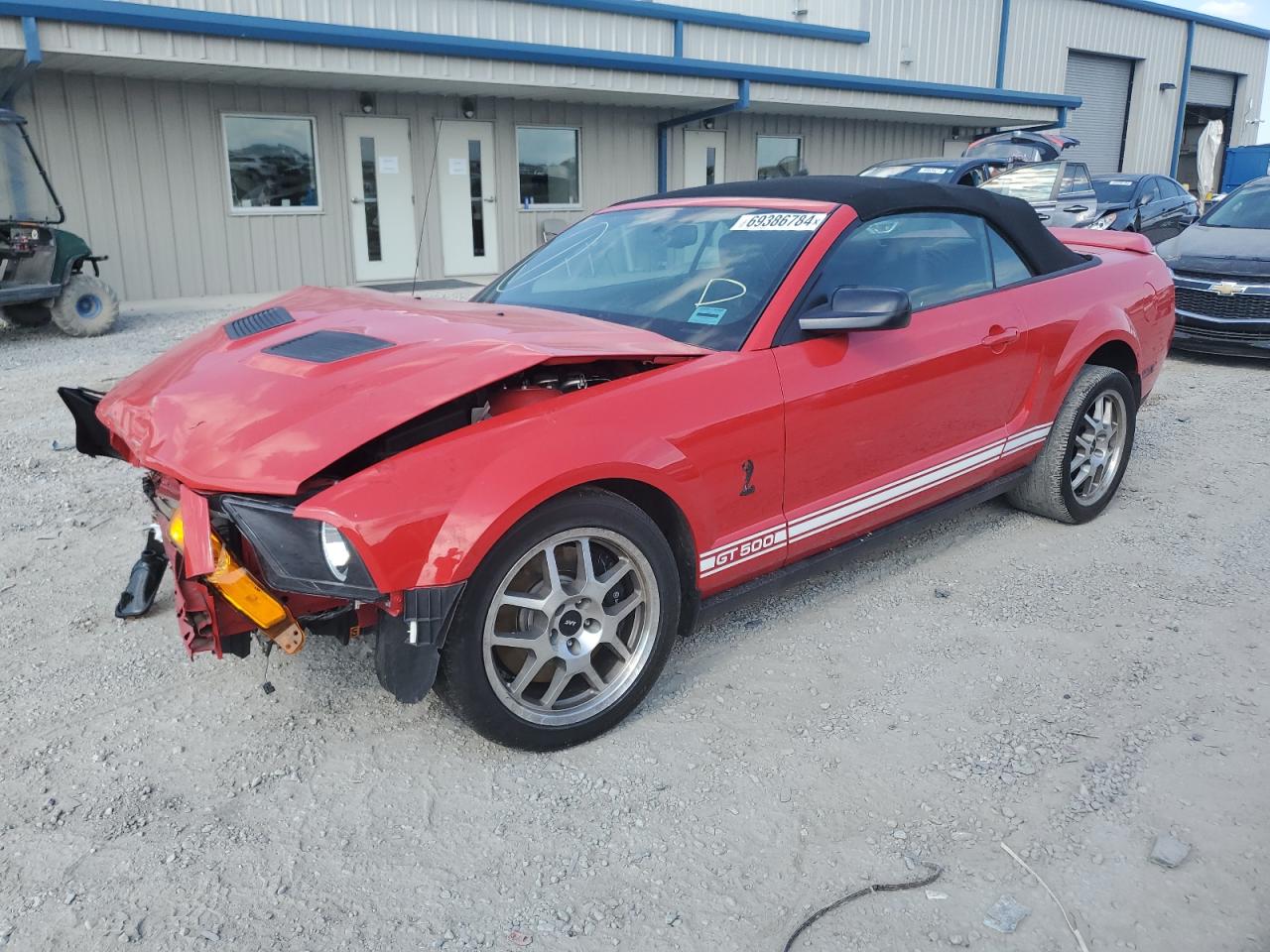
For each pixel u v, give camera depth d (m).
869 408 3.46
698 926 2.21
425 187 14.95
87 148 12.38
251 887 2.34
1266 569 4.11
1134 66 26.75
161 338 10.10
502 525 2.53
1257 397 7.22
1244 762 2.78
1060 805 2.61
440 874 2.38
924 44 20.89
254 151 13.53
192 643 2.67
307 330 3.16
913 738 2.92
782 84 16.30
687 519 2.99
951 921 2.21
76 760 2.83
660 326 3.38
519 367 2.67
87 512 4.81
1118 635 3.55
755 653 3.45
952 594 3.90
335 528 2.40
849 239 3.54
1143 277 4.86
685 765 2.81
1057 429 4.40
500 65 13.44
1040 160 15.21
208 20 11.22
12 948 2.15
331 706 3.10
